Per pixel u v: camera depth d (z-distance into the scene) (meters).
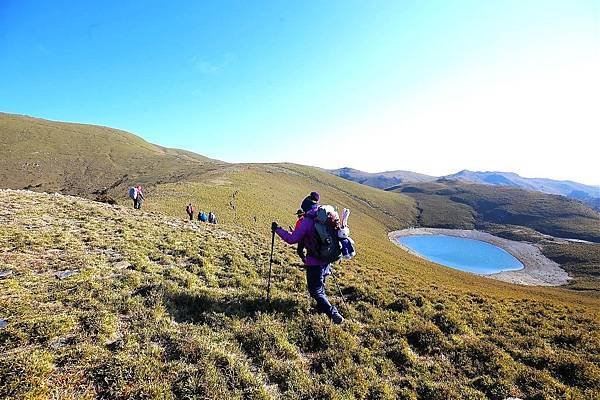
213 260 13.96
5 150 169.88
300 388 6.20
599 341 10.35
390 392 6.55
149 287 9.13
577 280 105.31
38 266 10.19
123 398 5.24
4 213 16.25
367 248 73.94
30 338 6.33
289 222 77.12
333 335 8.00
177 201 65.62
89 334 6.61
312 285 8.54
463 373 7.71
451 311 11.65
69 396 5.07
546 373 7.94
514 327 11.09
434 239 167.12
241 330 7.61
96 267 10.52
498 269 118.69
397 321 9.81
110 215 20.44
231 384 5.86
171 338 6.79
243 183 117.81
